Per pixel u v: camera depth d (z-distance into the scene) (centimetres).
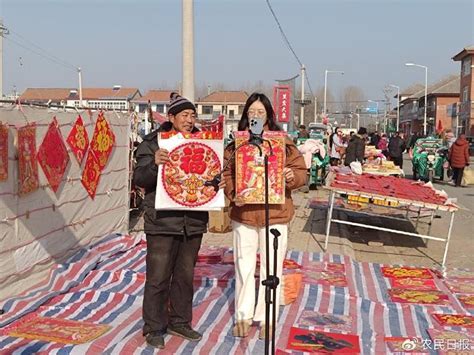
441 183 2164
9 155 568
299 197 1541
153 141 446
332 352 459
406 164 3550
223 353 450
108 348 445
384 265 759
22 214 596
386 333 510
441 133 3375
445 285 671
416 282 679
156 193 434
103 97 7850
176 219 443
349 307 575
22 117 594
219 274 654
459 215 1335
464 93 6175
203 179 435
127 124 946
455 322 538
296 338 485
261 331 477
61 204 688
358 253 916
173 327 474
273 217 460
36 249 626
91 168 784
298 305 573
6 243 565
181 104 439
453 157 2025
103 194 836
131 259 719
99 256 712
